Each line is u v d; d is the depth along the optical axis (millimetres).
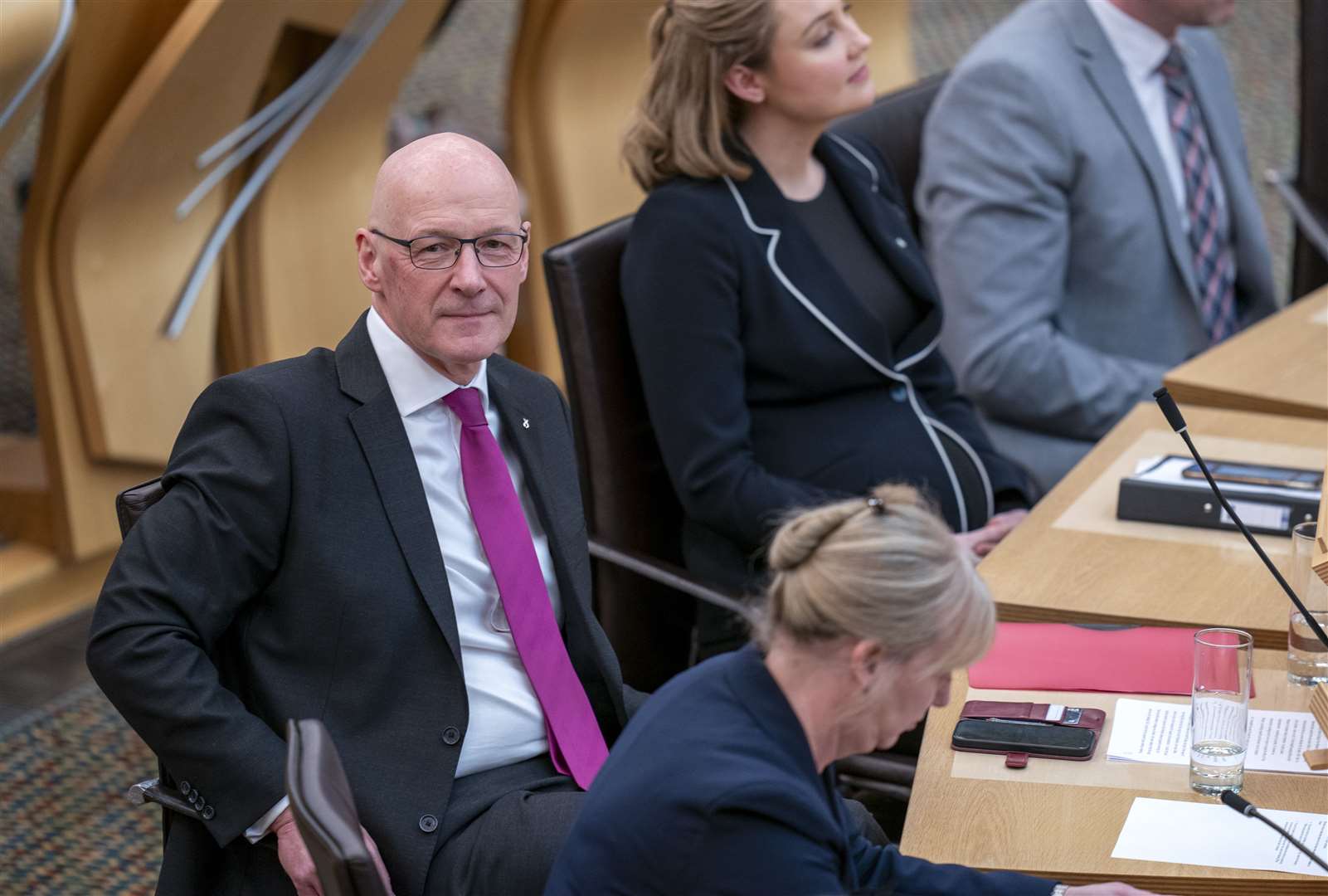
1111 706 7816
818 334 10969
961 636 5652
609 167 18109
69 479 14453
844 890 5758
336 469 7816
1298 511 9547
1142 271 13586
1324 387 11844
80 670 14234
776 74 10734
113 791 12430
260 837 7504
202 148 14188
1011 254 13305
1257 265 14586
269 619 7801
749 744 5660
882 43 20812
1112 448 11133
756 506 10445
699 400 10531
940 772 7254
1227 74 14805
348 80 15328
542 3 16906
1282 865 6457
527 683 8289
